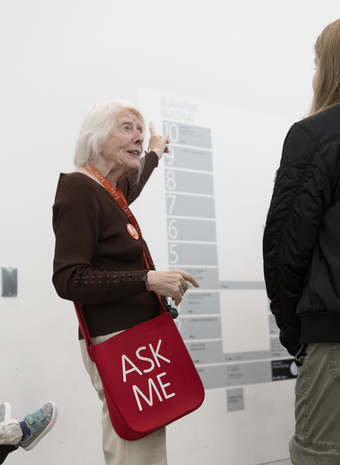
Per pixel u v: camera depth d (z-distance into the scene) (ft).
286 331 4.05
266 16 11.92
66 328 8.27
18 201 8.23
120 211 4.63
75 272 3.95
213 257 10.05
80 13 9.42
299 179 3.79
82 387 8.20
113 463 4.29
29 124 8.55
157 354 4.16
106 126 4.84
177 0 10.66
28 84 8.64
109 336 4.23
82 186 4.29
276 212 3.87
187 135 10.25
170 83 10.25
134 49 9.91
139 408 3.92
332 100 4.12
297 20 12.41
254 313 10.31
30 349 7.89
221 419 9.36
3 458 5.44
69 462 7.82
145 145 9.63
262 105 11.43
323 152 3.74
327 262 3.67
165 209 9.67
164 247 9.51
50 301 8.21
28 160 8.45
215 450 9.14
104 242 4.38
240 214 10.62
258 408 9.85
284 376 10.36
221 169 10.57
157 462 4.27
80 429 8.03
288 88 11.91
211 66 10.87
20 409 7.61
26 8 8.85
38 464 7.57
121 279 3.98
